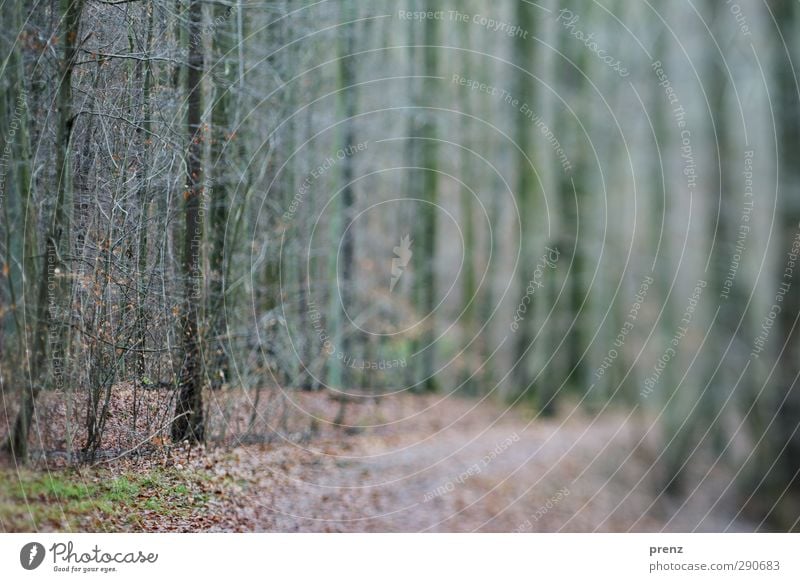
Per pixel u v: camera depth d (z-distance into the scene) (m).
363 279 17.06
